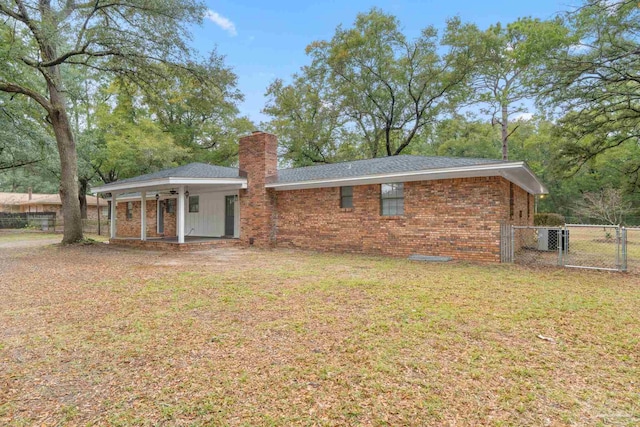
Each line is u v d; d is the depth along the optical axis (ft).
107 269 29.22
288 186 44.96
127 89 53.11
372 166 41.42
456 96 81.35
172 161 81.87
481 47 74.49
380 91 88.43
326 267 29.55
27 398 9.20
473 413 8.42
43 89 59.82
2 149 67.26
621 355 11.68
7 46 38.86
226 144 90.43
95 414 8.47
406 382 9.86
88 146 79.77
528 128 99.81
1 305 18.06
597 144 54.24
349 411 8.52
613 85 42.29
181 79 48.08
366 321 15.05
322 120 92.53
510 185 37.37
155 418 8.29
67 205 49.65
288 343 12.67
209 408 8.67
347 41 83.51
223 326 14.55
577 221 100.22
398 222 37.47
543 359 11.35
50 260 35.12
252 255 38.52
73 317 15.97
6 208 120.78
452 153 106.22
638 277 24.91
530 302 18.10
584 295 19.62
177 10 39.96
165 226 64.80
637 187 64.13
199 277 25.13
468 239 33.30
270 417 8.29
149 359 11.45
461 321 15.02
